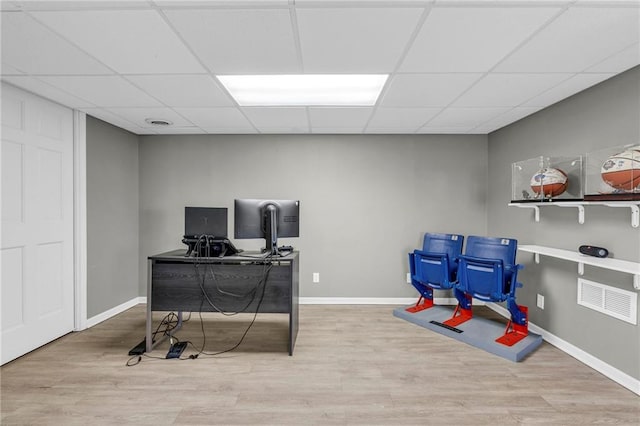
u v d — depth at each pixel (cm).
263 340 299
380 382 226
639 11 154
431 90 258
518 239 342
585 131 253
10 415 189
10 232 251
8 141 249
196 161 413
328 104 293
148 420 185
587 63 209
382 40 183
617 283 226
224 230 280
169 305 275
